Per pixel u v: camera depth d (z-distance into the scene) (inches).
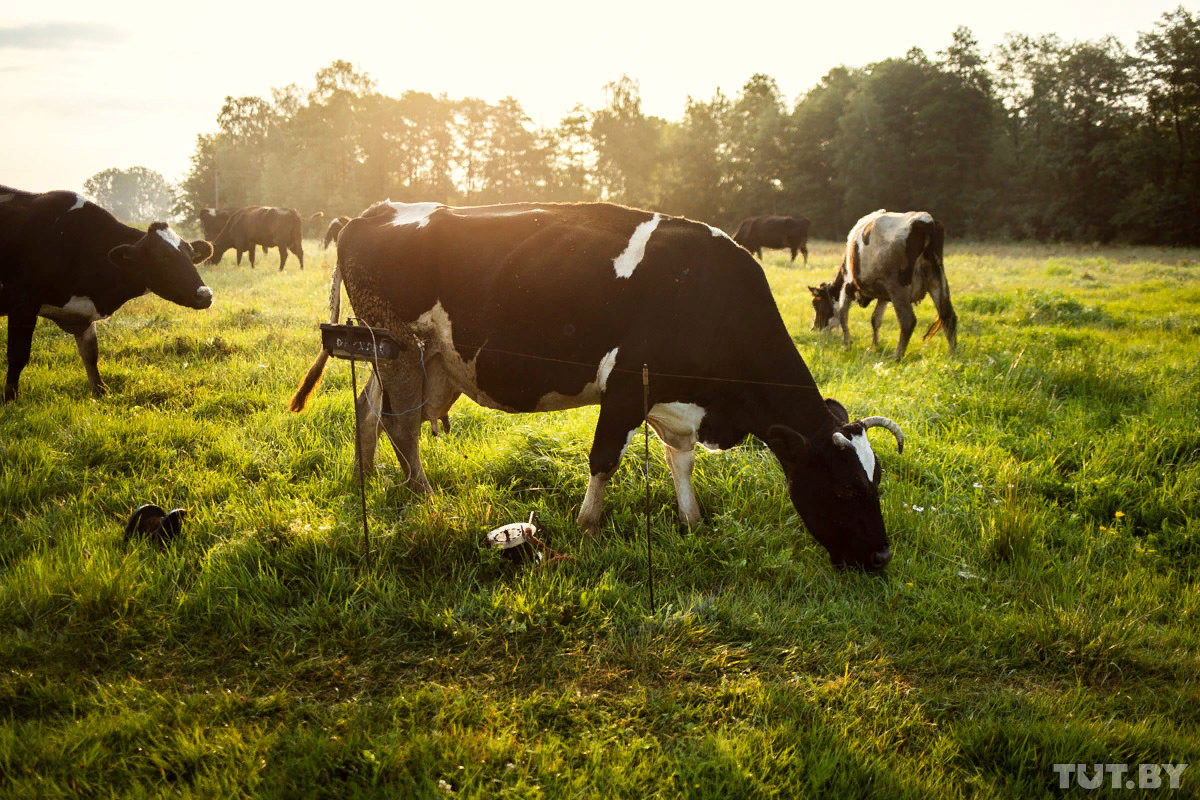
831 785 113.5
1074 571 178.7
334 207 2748.5
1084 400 289.7
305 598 159.0
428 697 129.4
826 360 362.3
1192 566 183.8
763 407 190.2
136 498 197.6
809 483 177.8
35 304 262.2
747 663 144.0
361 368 318.0
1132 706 135.6
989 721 127.7
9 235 255.6
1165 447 234.4
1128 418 262.2
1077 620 154.9
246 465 219.8
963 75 2268.7
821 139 2576.3
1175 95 2110.0
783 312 529.7
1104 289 660.1
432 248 192.4
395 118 3026.6
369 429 211.2
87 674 134.2
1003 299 528.1
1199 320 469.7
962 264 994.1
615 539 187.3
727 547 183.8
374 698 131.8
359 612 153.7
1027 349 362.3
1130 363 341.4
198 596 153.0
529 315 184.5
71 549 166.7
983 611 161.3
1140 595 168.2
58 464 212.7
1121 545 192.1
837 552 178.1
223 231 856.9
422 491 206.2
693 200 2807.6
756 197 2682.1
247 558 167.8
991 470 228.2
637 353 181.3
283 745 118.3
